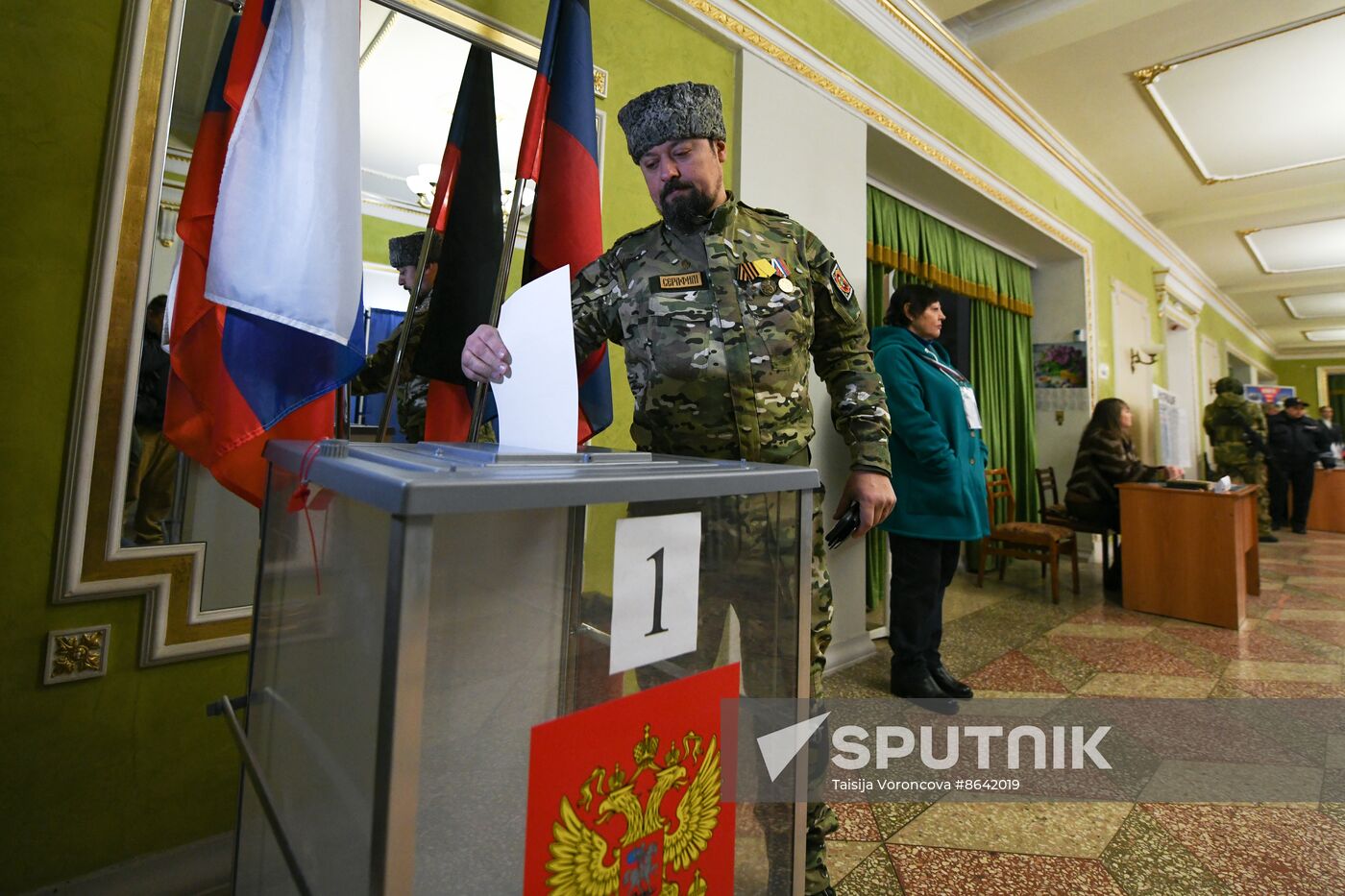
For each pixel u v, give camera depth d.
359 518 0.42
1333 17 3.04
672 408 0.93
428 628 0.38
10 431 1.01
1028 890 1.18
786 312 0.93
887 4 2.76
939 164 3.18
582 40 1.28
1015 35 3.18
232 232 0.85
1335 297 8.67
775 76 2.29
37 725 1.02
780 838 0.62
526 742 0.43
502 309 0.71
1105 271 5.07
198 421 0.97
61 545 1.03
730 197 0.98
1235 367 10.76
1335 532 6.55
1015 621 2.92
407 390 1.37
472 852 0.41
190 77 1.15
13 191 1.01
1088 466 3.57
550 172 1.25
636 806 0.49
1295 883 1.19
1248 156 4.52
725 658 0.56
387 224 1.36
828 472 2.43
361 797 0.40
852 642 2.48
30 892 1.01
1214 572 2.86
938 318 2.14
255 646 0.66
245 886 0.65
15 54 1.01
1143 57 3.37
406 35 1.39
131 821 1.10
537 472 0.46
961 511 1.95
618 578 0.47
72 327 1.06
